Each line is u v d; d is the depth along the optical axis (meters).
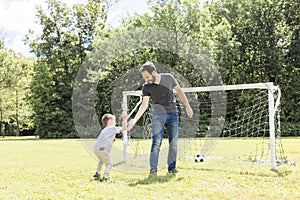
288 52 20.20
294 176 4.82
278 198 3.57
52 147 11.02
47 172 5.34
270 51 19.72
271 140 5.53
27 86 25.30
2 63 24.64
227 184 4.29
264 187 4.10
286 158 6.78
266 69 19.98
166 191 3.94
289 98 19.50
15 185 4.33
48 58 24.02
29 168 5.82
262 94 14.99
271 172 5.17
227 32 18.98
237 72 20.00
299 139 13.12
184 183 4.38
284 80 19.69
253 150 8.77
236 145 10.06
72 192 3.89
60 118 22.52
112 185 4.30
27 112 26.84
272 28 20.28
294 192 3.82
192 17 11.88
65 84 23.34
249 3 21.00
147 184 4.35
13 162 6.70
